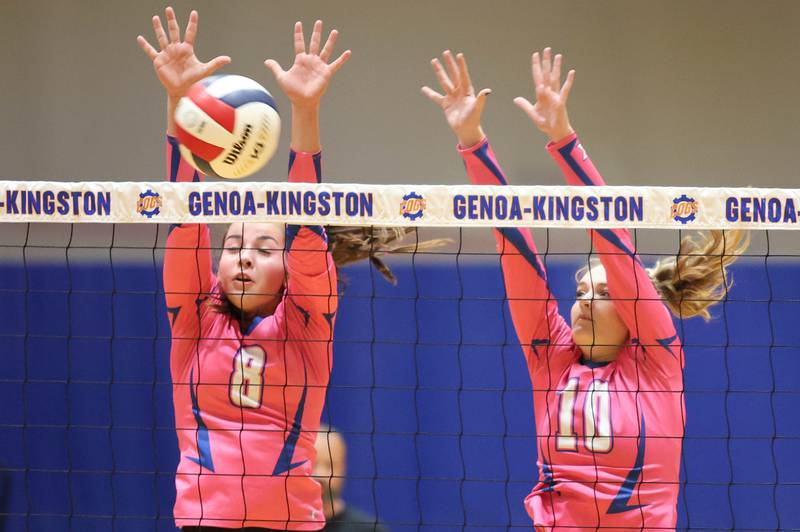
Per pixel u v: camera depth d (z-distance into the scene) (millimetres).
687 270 8406
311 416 7547
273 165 15219
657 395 7469
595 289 7816
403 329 13641
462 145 8031
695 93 15898
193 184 7324
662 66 15930
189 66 7676
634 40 15953
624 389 7496
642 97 15852
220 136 7254
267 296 7781
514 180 15547
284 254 7797
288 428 7426
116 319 13750
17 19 15617
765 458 13367
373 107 15781
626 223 7418
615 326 7680
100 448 13391
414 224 7332
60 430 13391
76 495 13219
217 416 7414
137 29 15719
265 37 15766
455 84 8070
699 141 15820
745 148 15812
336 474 10945
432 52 15898
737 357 13609
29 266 13820
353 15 15883
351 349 13516
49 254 13859
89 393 13547
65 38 15664
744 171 15781
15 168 15398
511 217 7375
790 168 15820
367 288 13672
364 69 15828
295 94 7500
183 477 7312
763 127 15867
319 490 7578
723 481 13312
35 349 13664
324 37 15828
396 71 15852
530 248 7809
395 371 13539
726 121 15852
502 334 13711
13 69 15555
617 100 15844
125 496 13234
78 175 15469
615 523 7219
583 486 7285
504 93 15758
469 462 13336
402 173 15672
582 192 7414
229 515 7184
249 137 7316
